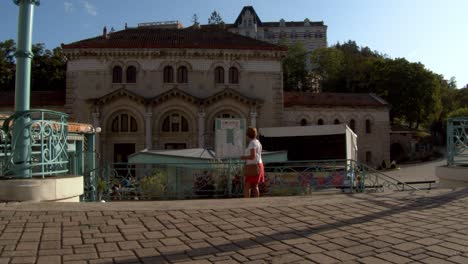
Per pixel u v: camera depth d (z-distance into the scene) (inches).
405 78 2278.5
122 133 1293.1
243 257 166.6
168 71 1350.9
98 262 158.6
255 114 1333.7
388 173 1526.8
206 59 1358.3
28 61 307.7
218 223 225.0
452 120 429.4
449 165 429.1
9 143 305.0
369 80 2546.8
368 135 1590.8
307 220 233.0
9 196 276.7
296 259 164.2
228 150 458.9
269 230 210.4
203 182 606.5
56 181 289.7
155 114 1305.4
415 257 165.6
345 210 260.4
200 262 160.1
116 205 271.7
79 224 218.7
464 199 294.8
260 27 5128.0
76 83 1311.5
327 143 1187.9
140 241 188.4
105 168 614.5
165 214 246.5
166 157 703.1
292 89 3169.3
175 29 1556.3
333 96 1640.0
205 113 1318.9
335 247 180.5
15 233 199.0
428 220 231.3
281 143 1205.7
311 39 5216.5
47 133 305.0
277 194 607.5
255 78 1375.5
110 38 1414.9
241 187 585.9
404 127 2333.9
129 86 1326.3
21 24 305.9
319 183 628.7
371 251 174.2
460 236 196.7
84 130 732.0
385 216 242.7
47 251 171.6
